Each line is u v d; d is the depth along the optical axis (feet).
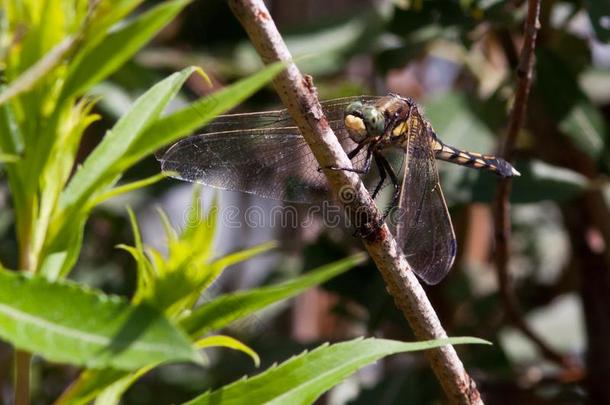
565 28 2.94
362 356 2.50
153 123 2.46
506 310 2.91
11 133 2.52
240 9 2.50
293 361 2.51
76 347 2.41
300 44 3.01
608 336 3.00
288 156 2.72
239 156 2.71
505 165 2.79
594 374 2.99
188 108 2.45
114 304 2.43
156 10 2.46
